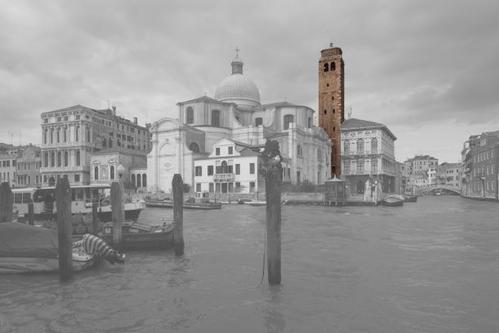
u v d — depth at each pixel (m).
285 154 75.50
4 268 16.42
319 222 35.81
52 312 12.38
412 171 179.88
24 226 16.98
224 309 12.50
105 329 11.13
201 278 15.99
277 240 14.62
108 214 31.69
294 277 16.02
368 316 11.80
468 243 23.86
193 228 31.20
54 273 16.66
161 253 20.73
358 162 96.06
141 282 15.48
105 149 85.06
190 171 72.94
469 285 14.78
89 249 17.67
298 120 85.69
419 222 35.94
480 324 11.13
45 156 87.50
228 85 90.44
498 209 54.53
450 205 66.56
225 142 70.56
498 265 17.92
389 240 25.03
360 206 60.53
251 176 67.00
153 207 58.47
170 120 75.38
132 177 80.31
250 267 17.77
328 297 13.52
